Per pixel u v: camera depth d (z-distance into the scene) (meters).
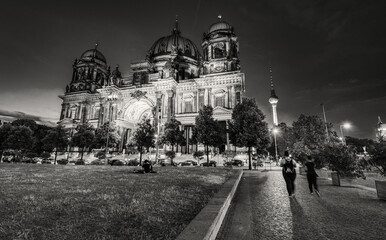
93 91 90.94
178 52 89.50
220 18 85.19
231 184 11.44
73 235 4.02
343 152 14.80
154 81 79.38
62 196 7.21
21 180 11.13
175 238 4.02
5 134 53.94
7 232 4.03
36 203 6.13
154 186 10.01
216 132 45.91
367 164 13.74
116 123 74.94
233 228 5.88
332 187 13.85
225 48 74.75
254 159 48.72
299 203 9.02
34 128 85.75
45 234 4.02
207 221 4.83
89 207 5.91
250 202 9.21
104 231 4.29
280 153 75.38
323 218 6.89
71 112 88.56
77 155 68.12
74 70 95.69
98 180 11.84
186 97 74.94
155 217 5.34
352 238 5.29
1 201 6.29
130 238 4.01
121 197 7.31
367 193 11.48
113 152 65.31
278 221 6.59
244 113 36.25
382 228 5.95
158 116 71.75
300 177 20.03
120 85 85.88
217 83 70.25
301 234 5.53
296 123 62.84
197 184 11.33
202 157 51.44
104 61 103.69
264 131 34.84
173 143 57.06
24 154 56.62
